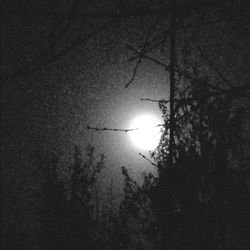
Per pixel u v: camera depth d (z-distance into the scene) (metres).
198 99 1.54
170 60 1.57
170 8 1.42
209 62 1.52
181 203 5.27
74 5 1.24
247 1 1.44
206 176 5.14
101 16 1.31
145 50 1.54
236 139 2.03
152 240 5.33
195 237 5.29
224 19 1.50
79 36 1.26
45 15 1.22
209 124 1.59
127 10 1.37
